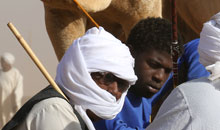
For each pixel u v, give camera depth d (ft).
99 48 17.15
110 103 17.26
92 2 30.96
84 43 17.29
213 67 16.40
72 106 17.16
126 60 17.56
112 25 39.01
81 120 17.01
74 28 33.14
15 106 69.21
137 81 20.97
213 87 16.05
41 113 16.53
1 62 68.95
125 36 38.52
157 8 37.52
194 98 15.76
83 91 17.02
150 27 21.15
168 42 20.72
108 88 17.44
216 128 15.24
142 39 20.90
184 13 45.14
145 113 21.71
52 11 32.91
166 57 20.72
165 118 15.85
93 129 17.02
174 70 20.71
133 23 37.11
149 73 20.80
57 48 33.65
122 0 36.27
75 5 30.01
